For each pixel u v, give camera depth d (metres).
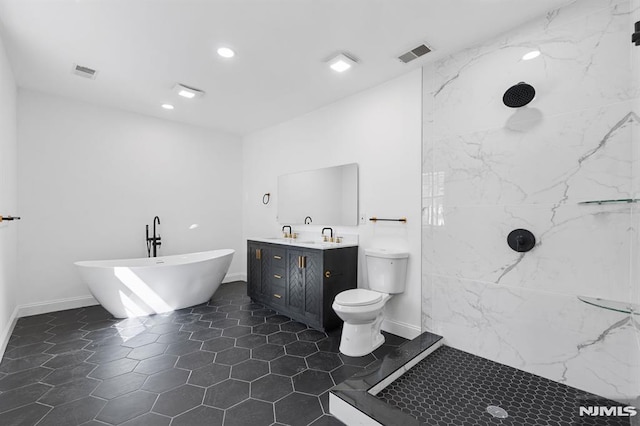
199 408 1.70
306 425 1.59
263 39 2.24
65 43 2.29
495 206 2.19
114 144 3.76
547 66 1.96
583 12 1.82
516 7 1.91
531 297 2.03
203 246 4.58
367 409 1.56
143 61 2.56
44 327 2.87
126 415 1.63
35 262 3.24
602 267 1.76
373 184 3.00
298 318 3.08
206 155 4.60
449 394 1.81
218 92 3.19
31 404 1.72
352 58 2.50
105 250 3.70
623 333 1.69
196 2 1.85
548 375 1.96
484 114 2.25
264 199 4.54
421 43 2.29
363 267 3.08
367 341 2.41
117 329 2.84
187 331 2.81
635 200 1.58
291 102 3.45
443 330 2.48
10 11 1.90
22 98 3.16
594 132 1.79
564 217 1.89
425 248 2.59
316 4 1.87
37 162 3.25
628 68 1.68
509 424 1.55
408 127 2.72
